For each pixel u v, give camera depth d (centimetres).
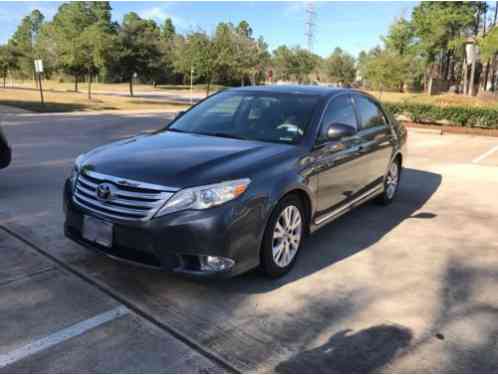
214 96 519
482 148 1227
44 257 409
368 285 379
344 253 448
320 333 305
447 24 5144
